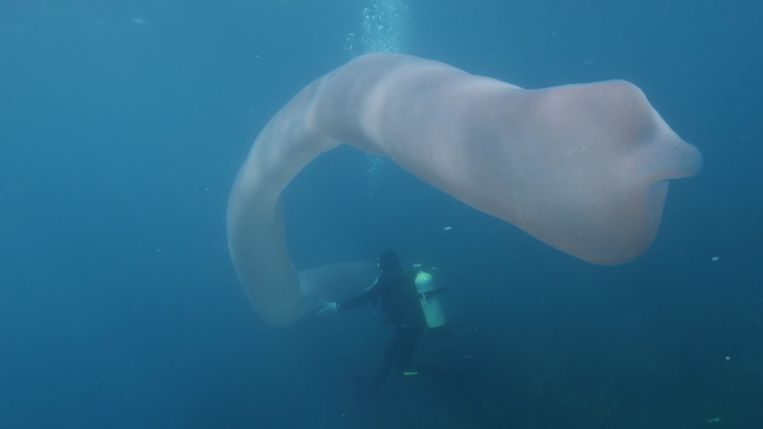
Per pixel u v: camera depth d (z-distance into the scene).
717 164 14.21
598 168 1.82
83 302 21.33
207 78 53.00
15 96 36.28
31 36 22.61
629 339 8.27
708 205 11.98
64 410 12.29
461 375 8.37
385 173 17.14
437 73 2.80
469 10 41.12
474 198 2.24
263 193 6.20
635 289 9.44
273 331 11.34
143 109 61.47
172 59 38.47
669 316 8.57
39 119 49.22
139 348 13.66
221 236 22.94
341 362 9.77
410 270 7.82
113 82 41.53
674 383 7.28
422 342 9.20
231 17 28.89
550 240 1.99
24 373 15.44
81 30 23.77
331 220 14.45
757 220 10.91
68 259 35.06
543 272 10.45
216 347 11.98
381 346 9.88
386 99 2.89
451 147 2.30
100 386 12.66
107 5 20.83
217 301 14.72
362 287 9.95
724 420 6.52
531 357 8.41
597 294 9.50
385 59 3.40
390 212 14.41
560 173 1.90
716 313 8.45
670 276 9.60
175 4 23.27
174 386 11.23
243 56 45.91
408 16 38.16
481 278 10.65
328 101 3.72
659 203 1.78
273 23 33.62
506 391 7.95
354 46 44.19
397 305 7.91
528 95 2.14
